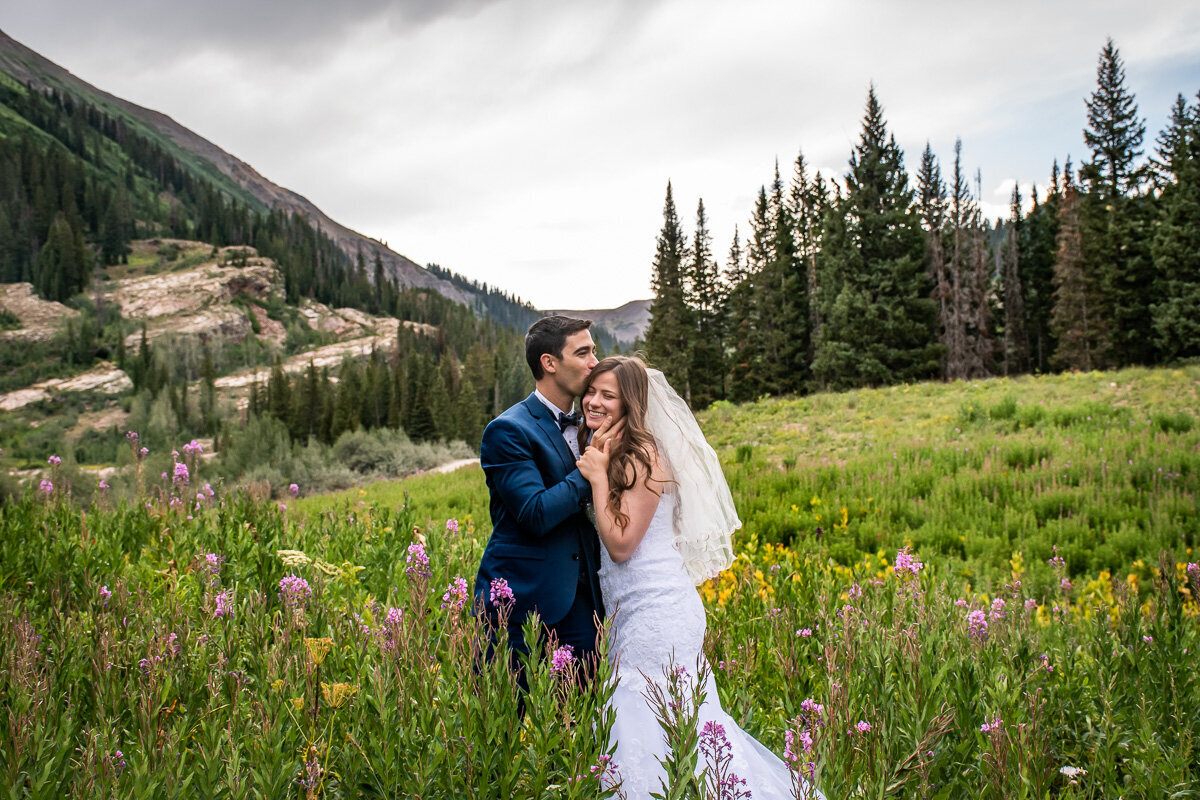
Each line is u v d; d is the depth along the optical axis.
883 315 38.66
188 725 2.05
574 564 2.88
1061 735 2.70
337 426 83.81
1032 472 10.41
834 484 11.34
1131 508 8.60
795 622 3.53
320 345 193.62
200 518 5.28
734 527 3.23
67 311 173.12
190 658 2.46
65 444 96.81
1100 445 11.66
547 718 1.91
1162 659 2.76
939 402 20.53
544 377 3.12
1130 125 40.22
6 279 187.25
